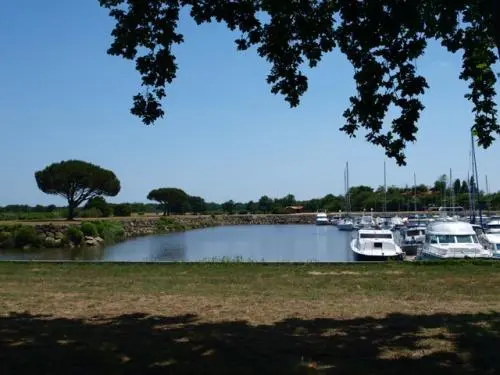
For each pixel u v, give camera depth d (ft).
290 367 20.86
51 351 23.58
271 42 29.99
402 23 26.21
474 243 91.86
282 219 426.51
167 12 29.50
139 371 20.72
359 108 29.48
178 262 58.54
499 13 19.58
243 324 29.63
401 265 55.93
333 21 29.60
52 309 34.91
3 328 28.48
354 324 29.37
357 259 108.17
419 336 26.27
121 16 29.58
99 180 244.01
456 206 301.63
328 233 270.46
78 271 52.95
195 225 344.90
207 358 22.41
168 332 27.53
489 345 24.40
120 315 32.71
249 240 217.15
